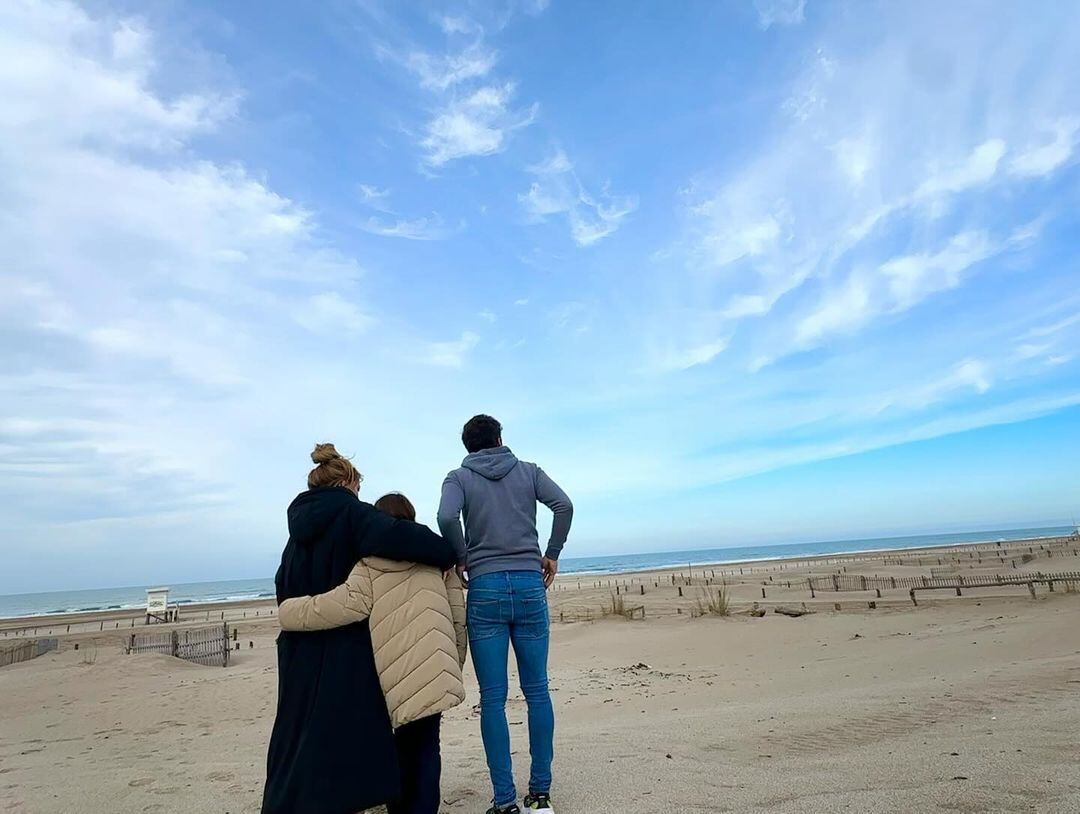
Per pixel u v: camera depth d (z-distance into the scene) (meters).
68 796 3.99
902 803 2.93
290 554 2.90
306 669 2.66
